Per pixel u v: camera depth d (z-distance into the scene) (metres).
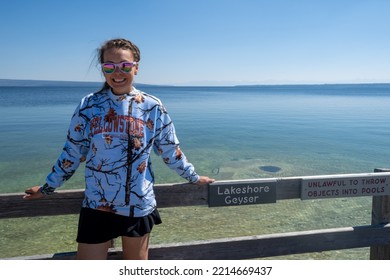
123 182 2.03
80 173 10.45
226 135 21.31
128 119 2.04
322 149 16.20
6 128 24.25
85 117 2.08
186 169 2.38
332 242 2.79
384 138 19.77
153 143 2.23
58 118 32.41
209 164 12.91
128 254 2.14
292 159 13.88
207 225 6.34
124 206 2.04
